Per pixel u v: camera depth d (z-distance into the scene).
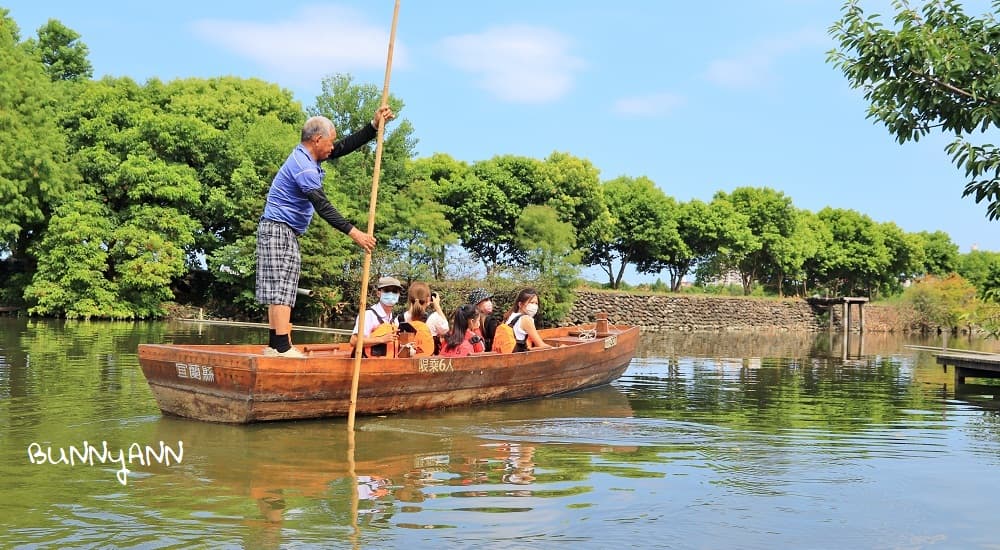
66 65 39.28
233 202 30.95
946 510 4.43
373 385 7.10
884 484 5.00
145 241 27.27
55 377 9.29
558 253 32.94
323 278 31.33
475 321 8.98
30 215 25.61
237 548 3.54
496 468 5.23
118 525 3.85
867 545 3.80
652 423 7.29
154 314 28.03
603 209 44.00
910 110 7.58
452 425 6.91
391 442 6.06
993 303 11.01
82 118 30.52
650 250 49.06
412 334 8.03
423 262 32.25
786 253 53.47
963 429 7.34
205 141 31.17
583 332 11.48
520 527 3.94
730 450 6.02
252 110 36.72
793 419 7.84
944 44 7.35
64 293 25.75
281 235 6.68
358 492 4.55
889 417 8.13
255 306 30.70
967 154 7.29
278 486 4.66
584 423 7.18
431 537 3.75
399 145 35.56
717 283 58.88
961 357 12.16
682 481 4.96
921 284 48.84
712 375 12.97
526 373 8.69
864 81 7.84
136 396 7.89
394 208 33.66
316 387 6.73
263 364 6.34
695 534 3.90
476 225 39.91
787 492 4.75
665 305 40.97
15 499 4.30
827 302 47.25
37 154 25.20
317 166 6.70
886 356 20.16
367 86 34.94
